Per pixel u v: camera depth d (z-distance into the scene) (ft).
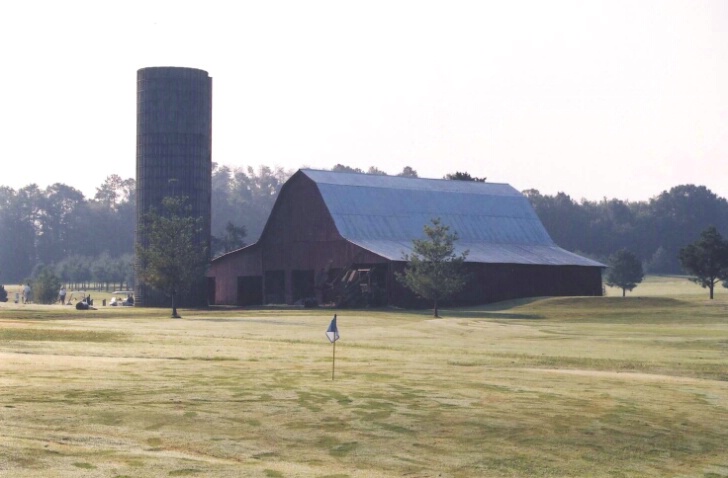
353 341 202.49
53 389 104.83
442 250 353.92
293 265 474.08
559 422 97.45
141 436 85.61
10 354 146.51
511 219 519.60
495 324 284.20
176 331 228.43
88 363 132.26
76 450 79.05
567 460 86.22
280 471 76.95
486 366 144.05
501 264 448.24
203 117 507.30
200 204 505.25
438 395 107.96
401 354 162.61
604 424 97.76
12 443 79.51
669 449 91.45
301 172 474.08
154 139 499.92
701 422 100.73
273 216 484.33
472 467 82.53
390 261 418.92
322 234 461.78
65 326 243.81
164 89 499.51
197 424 90.43
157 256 349.20
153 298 479.41
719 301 373.40
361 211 469.98
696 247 438.40
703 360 159.33
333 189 470.39
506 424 95.50
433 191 511.40
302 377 120.37
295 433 89.20
